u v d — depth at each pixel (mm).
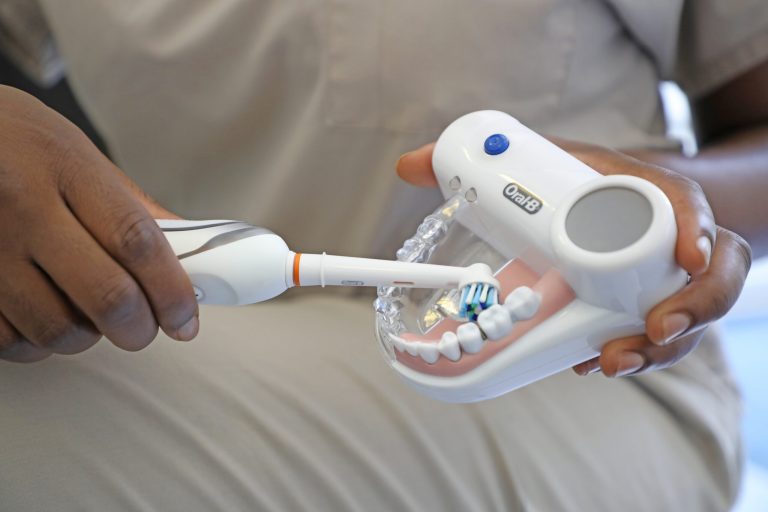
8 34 746
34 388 391
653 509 498
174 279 348
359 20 545
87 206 345
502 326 345
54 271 337
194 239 368
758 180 583
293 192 598
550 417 506
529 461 483
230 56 590
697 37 636
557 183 368
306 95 581
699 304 326
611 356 342
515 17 541
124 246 337
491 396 372
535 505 473
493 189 382
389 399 473
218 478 405
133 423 400
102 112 653
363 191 588
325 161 582
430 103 556
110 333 349
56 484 373
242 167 633
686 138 759
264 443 423
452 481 458
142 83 618
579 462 493
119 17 605
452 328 369
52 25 646
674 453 523
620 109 611
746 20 609
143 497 387
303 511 417
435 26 542
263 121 609
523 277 368
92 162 358
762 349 906
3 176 339
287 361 479
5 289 343
